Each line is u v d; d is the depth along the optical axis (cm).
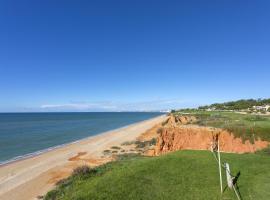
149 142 5878
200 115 8412
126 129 10038
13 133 8819
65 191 1967
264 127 3462
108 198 1562
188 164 2158
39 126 12250
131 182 1789
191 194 1631
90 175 2362
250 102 15700
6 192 2538
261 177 1883
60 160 4112
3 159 4372
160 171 2005
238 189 1683
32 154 4775
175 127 4009
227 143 3375
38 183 2811
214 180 1836
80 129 10631
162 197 1589
